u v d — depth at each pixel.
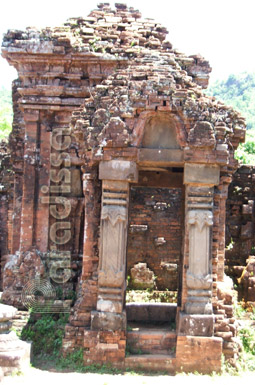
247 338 10.79
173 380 8.86
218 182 9.74
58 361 9.88
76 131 10.30
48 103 13.73
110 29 14.30
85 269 10.22
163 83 9.89
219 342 9.42
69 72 13.88
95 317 9.66
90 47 13.66
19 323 11.73
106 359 9.55
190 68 13.88
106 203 9.80
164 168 11.25
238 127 10.59
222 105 10.23
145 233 15.22
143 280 14.80
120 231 9.72
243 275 13.95
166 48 14.20
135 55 13.50
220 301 10.23
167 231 15.24
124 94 9.95
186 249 9.83
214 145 9.68
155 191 15.32
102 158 9.78
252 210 15.15
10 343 9.25
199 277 9.59
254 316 12.12
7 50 13.54
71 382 8.62
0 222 17.44
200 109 9.85
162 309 11.58
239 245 15.27
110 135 9.77
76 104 13.73
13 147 14.70
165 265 15.04
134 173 9.78
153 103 9.82
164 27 14.62
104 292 9.72
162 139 10.02
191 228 9.72
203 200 9.75
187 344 9.44
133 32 14.14
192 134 9.70
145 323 11.41
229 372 9.51
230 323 10.09
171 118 9.91
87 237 10.27
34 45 13.50
